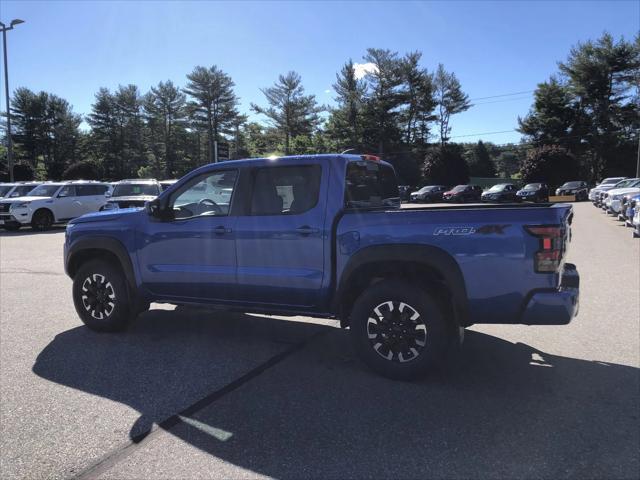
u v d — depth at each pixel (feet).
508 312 13.06
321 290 15.06
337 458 10.17
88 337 18.53
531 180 171.01
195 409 12.44
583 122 195.52
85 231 18.84
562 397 12.98
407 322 13.97
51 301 24.54
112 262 19.07
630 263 34.14
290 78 241.96
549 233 12.59
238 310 16.74
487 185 254.47
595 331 18.89
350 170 15.64
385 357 14.24
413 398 13.01
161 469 9.84
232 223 16.15
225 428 11.46
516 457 10.12
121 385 13.96
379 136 211.20
